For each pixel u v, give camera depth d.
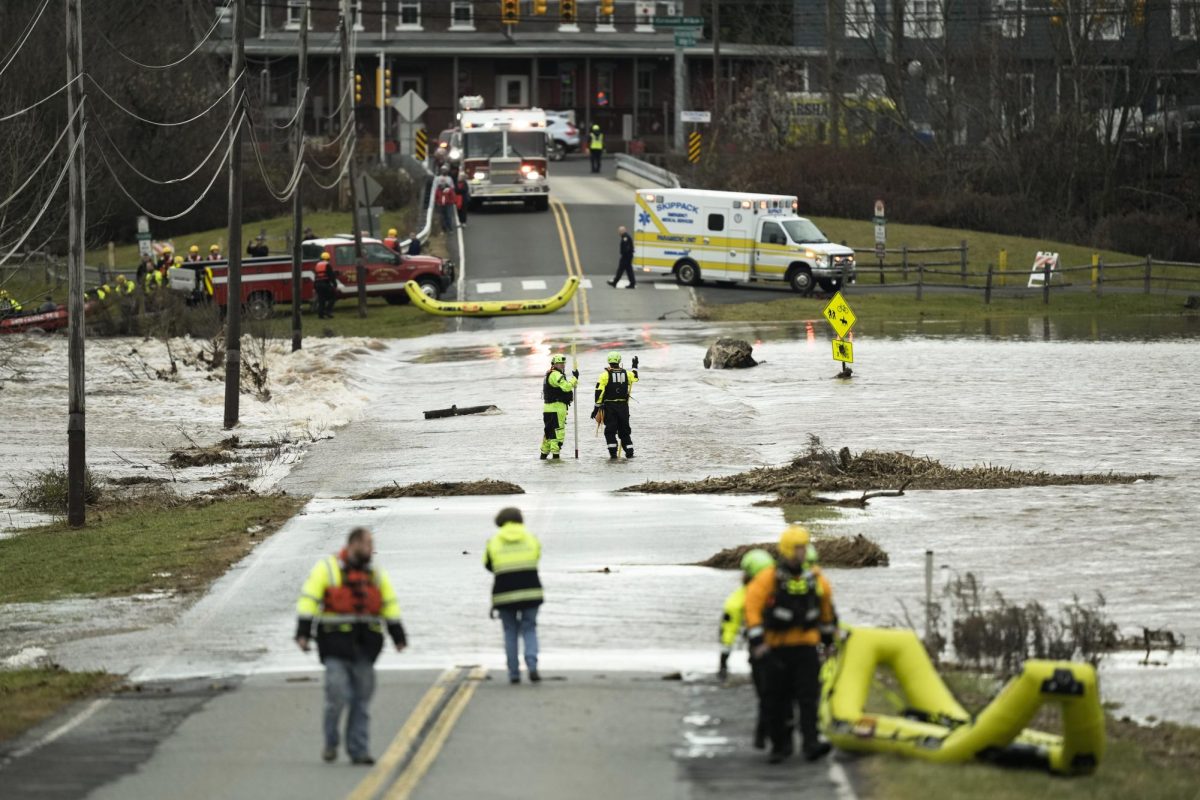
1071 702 40.00
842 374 138.25
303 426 125.00
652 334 173.50
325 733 41.78
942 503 86.56
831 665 45.34
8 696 51.66
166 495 97.31
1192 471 95.25
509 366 152.88
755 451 105.75
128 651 58.75
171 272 192.75
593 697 48.94
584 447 110.12
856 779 39.78
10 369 154.50
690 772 40.66
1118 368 142.00
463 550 76.00
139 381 149.50
